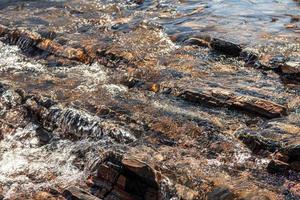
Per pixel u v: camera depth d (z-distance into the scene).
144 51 18.45
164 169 10.98
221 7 24.55
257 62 17.03
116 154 10.84
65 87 15.95
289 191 10.23
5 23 22.16
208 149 12.10
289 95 14.64
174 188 10.23
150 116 13.63
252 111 13.59
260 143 12.00
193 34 20.09
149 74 16.50
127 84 16.19
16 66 18.12
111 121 13.55
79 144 13.05
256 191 9.99
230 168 11.25
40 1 26.22
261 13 23.34
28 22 22.27
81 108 14.31
